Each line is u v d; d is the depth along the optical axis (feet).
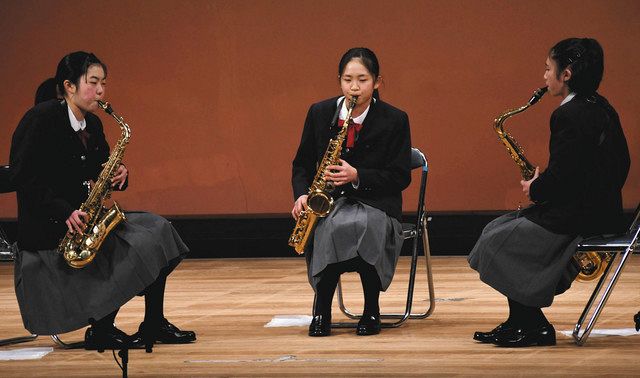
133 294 27.84
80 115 29.07
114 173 29.14
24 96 63.21
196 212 62.90
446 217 58.59
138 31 62.59
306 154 32.35
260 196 62.54
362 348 28.07
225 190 62.75
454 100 60.95
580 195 27.48
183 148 62.80
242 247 58.70
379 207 30.66
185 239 58.75
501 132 30.09
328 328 30.37
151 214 29.25
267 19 61.98
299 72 61.98
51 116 28.37
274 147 62.34
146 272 27.91
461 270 48.85
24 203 28.35
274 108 62.23
